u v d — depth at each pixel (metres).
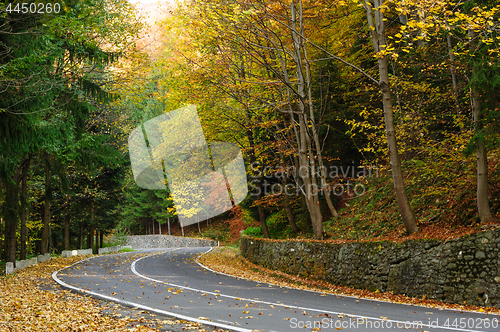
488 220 10.70
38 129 14.73
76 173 29.56
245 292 11.52
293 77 18.69
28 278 15.30
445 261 10.22
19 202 19.05
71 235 39.75
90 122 28.95
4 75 11.40
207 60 16.45
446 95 15.65
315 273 14.62
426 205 14.60
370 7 13.00
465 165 13.12
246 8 14.07
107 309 8.99
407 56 16.97
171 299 10.17
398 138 15.74
